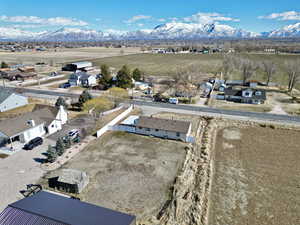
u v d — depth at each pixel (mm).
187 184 25516
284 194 24000
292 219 20812
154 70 104562
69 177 24484
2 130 33312
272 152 32406
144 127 38375
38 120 38469
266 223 20438
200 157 31500
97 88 72562
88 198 23266
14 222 14906
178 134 36500
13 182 25656
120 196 23594
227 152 32750
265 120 43969
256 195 23922
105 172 27797
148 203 22609
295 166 28875
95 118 46188
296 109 50312
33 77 89812
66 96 63000
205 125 42625
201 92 66750
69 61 137500
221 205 22562
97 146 34562
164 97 60719
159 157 31328
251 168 28688
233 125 42406
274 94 63375
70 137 35125
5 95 50625
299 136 37156
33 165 29250
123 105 54875
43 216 15203
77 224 14648
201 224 20172
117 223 15141
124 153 32406
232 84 77500
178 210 21500
